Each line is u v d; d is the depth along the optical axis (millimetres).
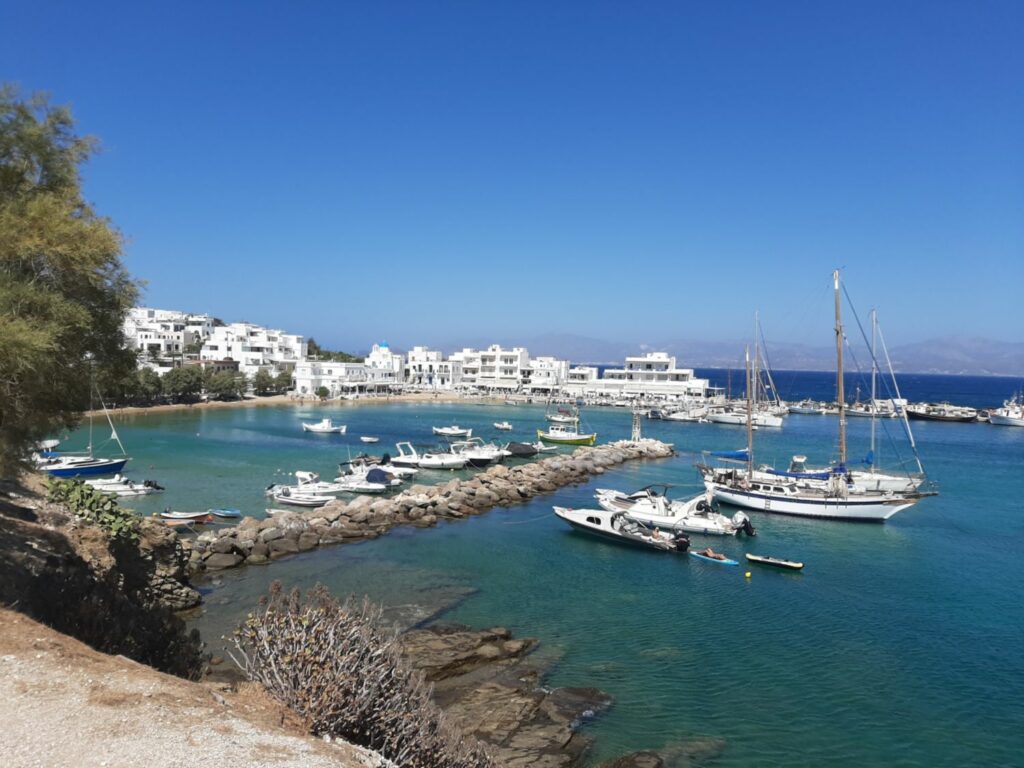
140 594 22906
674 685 21828
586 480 66500
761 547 40781
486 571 34312
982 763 18078
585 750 17797
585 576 33750
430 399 168375
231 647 23344
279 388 159875
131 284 17422
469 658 22906
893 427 127688
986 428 125375
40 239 14109
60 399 17000
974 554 39688
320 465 70375
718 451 87562
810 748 18500
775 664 23688
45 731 8992
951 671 23500
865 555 39250
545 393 178875
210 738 9359
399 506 47000
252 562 34750
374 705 11312
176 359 153500
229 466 67438
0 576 16250
